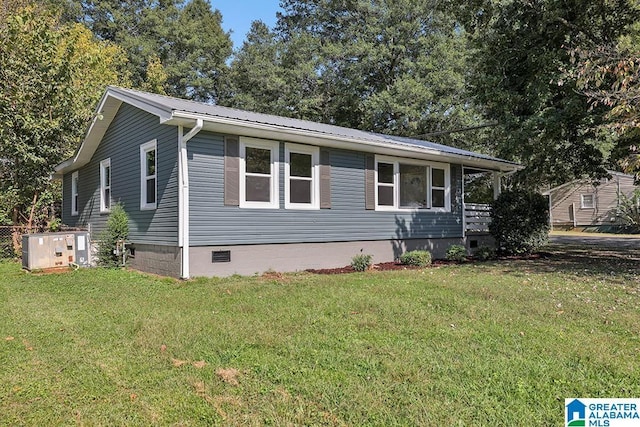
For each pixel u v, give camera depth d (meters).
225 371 3.28
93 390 2.99
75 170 14.12
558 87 10.86
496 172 14.81
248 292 6.52
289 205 9.35
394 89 23.05
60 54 13.77
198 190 8.08
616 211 27.89
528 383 3.06
